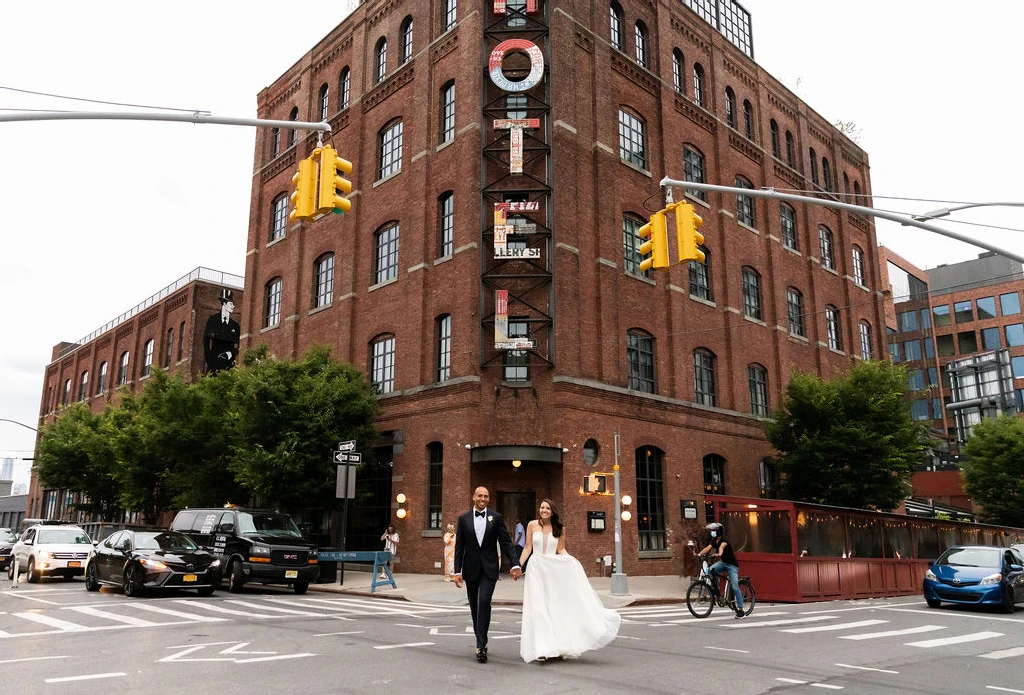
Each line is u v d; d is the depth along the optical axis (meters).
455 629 12.04
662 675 8.16
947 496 54.97
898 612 16.62
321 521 30.62
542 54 26.98
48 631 11.31
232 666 8.40
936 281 90.25
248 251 38.81
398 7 32.53
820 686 7.80
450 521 24.25
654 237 12.93
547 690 7.20
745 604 18.31
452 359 25.81
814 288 38.56
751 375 33.91
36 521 31.92
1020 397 73.81
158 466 33.47
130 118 11.12
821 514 20.89
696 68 35.09
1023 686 8.13
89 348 59.78
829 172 42.88
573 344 25.28
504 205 25.30
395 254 30.11
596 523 24.48
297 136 37.44
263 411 25.84
